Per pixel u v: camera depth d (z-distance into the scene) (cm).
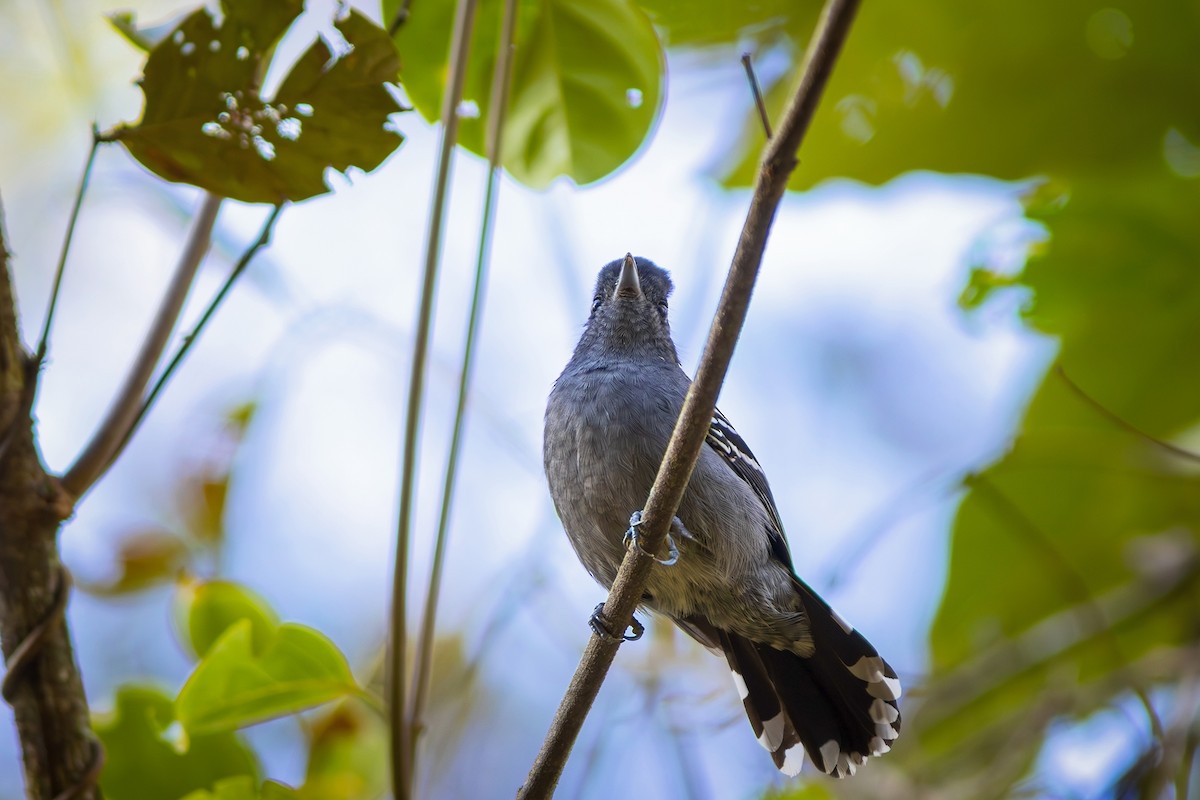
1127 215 1127
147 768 862
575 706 705
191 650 908
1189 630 1273
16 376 657
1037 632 1313
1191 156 1120
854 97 1145
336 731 958
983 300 1191
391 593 748
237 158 746
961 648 1380
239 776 853
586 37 966
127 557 1161
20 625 670
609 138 994
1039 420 1273
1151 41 1080
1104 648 1274
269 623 869
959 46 1111
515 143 995
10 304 649
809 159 1169
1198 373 1199
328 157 754
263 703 800
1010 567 1357
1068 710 1215
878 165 1169
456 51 801
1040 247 1145
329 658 796
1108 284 1157
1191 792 1182
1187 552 1299
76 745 677
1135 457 1210
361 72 727
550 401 973
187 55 713
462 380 805
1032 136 1144
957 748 1290
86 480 718
